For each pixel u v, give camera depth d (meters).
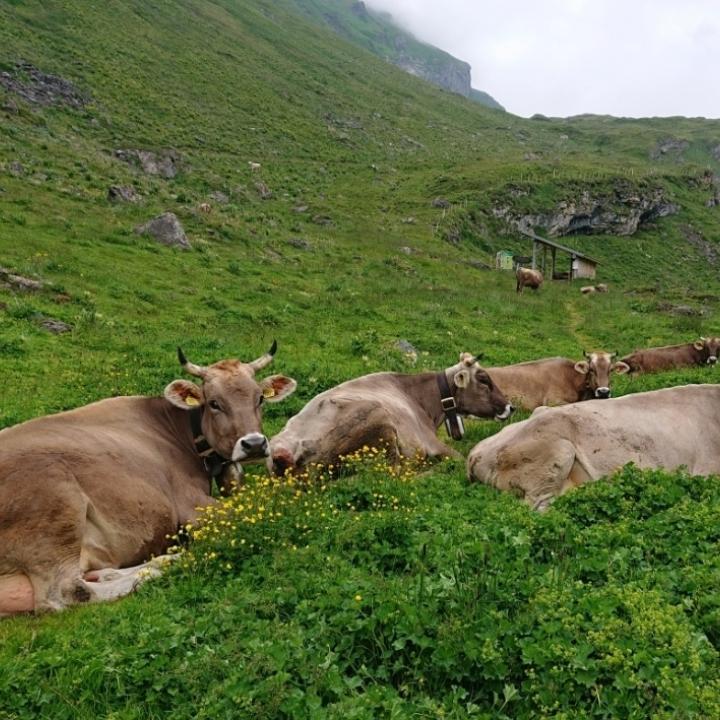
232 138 88.75
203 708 4.52
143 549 7.13
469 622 5.03
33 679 4.89
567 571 5.98
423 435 11.64
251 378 8.71
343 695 4.65
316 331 23.72
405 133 130.12
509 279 53.97
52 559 6.16
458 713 4.39
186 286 27.20
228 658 5.02
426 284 40.59
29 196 33.81
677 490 7.74
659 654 4.61
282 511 7.62
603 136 182.75
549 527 6.73
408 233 68.62
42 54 81.50
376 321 26.81
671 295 52.47
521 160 118.31
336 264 42.12
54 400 13.43
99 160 50.25
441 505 8.17
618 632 4.80
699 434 9.98
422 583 5.48
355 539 6.89
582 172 104.62
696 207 108.44
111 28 103.56
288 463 9.47
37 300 21.16
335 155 100.25
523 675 4.71
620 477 8.12
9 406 12.87
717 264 92.56
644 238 96.31
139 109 81.38
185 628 5.46
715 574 5.68
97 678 4.88
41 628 5.74
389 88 166.88
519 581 5.50
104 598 6.29
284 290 30.02
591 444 9.23
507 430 9.77
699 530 6.63
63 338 18.30
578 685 4.50
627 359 22.45
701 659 4.67
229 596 6.09
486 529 6.69
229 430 8.40
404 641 4.98
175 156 64.94
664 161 167.00
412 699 4.64
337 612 5.50
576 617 4.95
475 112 182.75
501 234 85.12
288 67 139.38
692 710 4.19
